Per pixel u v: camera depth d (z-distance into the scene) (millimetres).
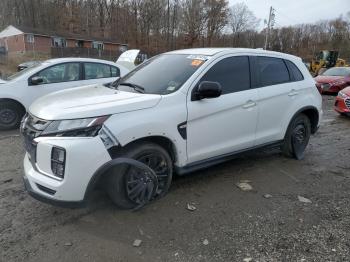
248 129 4660
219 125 4250
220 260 2992
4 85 7145
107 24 74500
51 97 3910
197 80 4074
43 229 3371
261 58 4949
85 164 3162
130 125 3416
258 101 4703
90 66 8039
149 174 3639
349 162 5695
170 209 3812
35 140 3285
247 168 5199
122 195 3557
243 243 3242
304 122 5668
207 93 3906
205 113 4051
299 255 3090
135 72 4797
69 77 7758
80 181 3178
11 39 58438
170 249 3119
